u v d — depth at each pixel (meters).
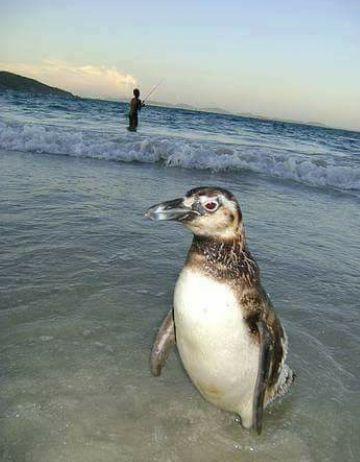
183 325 0.59
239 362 0.59
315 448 0.62
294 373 0.75
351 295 1.09
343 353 0.84
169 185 2.11
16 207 1.46
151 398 0.67
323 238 1.53
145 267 1.10
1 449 0.56
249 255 0.62
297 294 1.06
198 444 0.61
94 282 1.00
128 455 0.57
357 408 0.70
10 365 0.70
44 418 0.61
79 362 0.73
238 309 0.58
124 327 0.84
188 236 1.36
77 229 1.31
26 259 1.08
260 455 0.60
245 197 2.02
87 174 2.16
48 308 0.87
